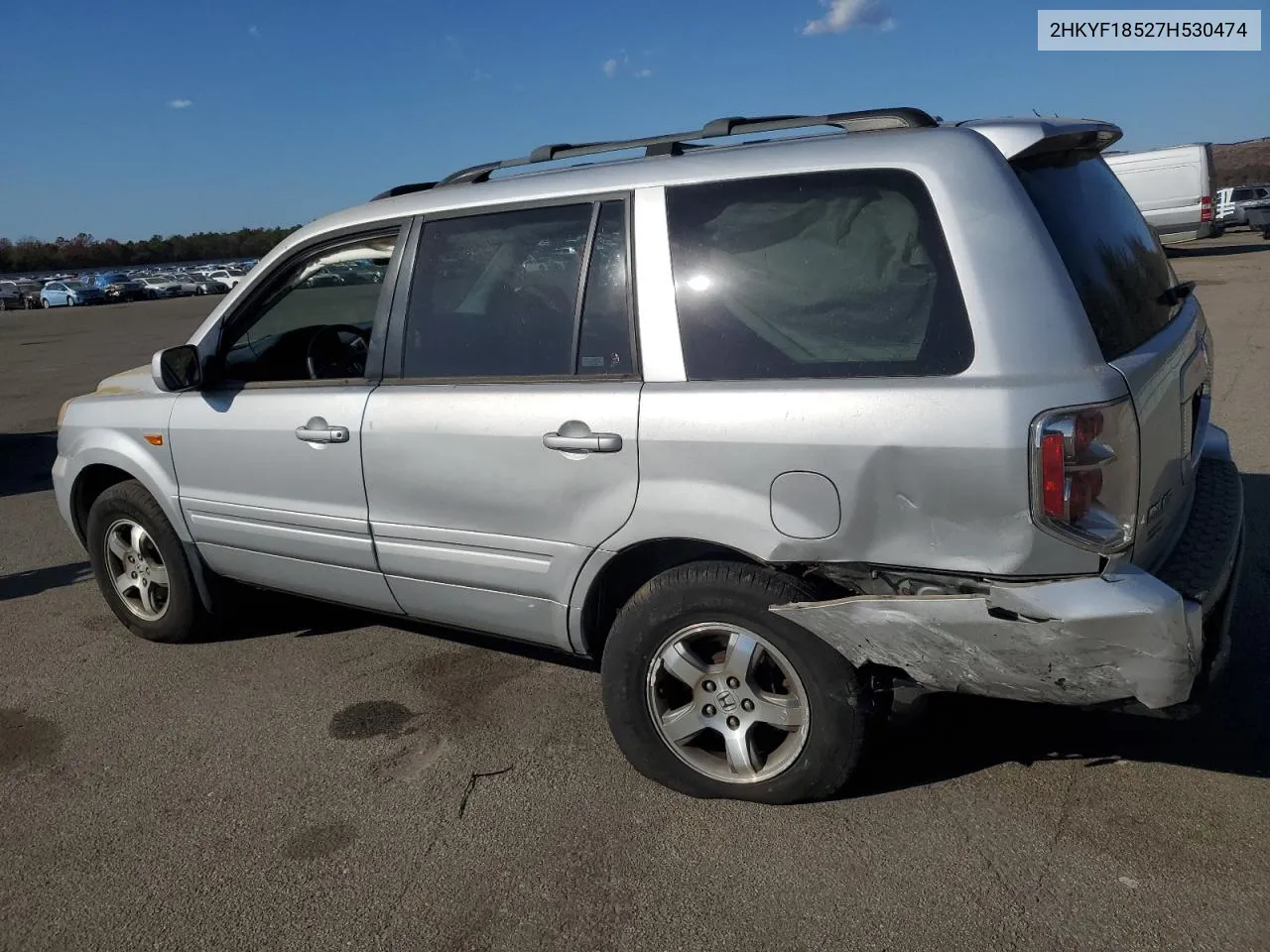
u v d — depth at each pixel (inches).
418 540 137.8
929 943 97.0
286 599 197.6
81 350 824.3
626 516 118.2
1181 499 119.6
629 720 123.0
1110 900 100.7
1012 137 107.3
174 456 165.0
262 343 166.2
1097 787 119.9
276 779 134.3
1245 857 105.9
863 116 119.5
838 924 100.3
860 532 104.9
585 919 103.7
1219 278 742.5
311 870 114.7
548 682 158.4
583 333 123.3
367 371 142.8
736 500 110.8
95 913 109.2
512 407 125.5
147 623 182.2
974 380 99.5
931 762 127.6
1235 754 125.4
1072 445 95.3
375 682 161.8
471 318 133.6
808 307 109.6
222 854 118.5
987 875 105.8
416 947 101.4
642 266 119.0
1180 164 909.8
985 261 101.0
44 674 171.8
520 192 130.4
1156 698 97.7
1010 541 98.4
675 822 118.7
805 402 106.3
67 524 191.2
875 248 106.8
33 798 132.8
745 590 112.4
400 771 134.7
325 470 144.6
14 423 457.1
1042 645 99.0
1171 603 96.1
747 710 117.1
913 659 105.3
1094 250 112.3
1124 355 104.7
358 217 146.6
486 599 135.0
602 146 135.9
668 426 113.6
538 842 116.9
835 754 113.4
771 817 118.2
